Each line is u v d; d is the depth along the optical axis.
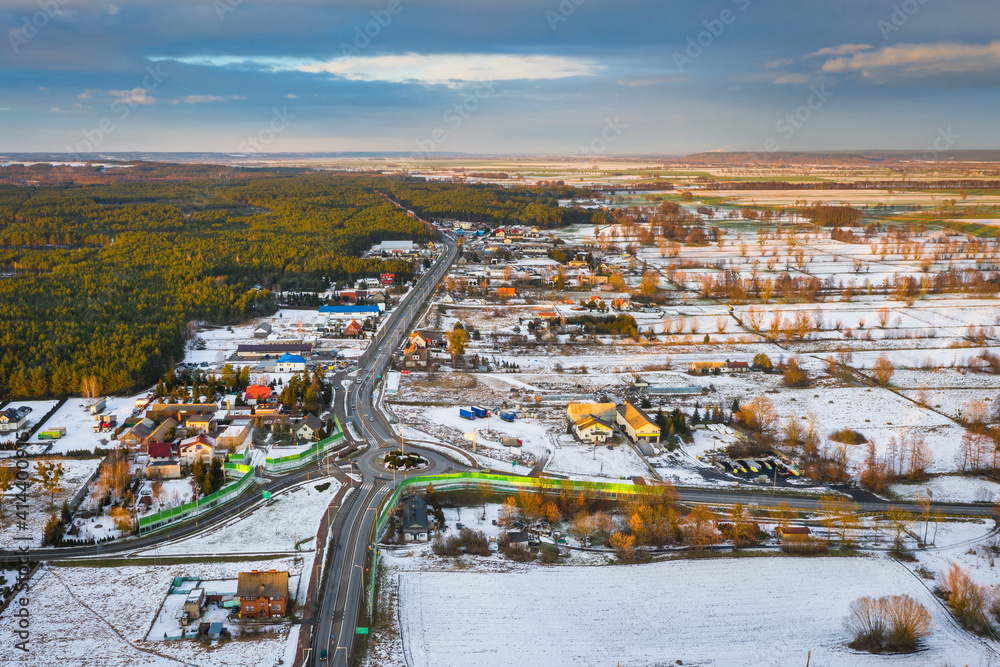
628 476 140.50
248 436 147.88
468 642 90.69
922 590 106.19
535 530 120.12
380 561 108.50
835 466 143.50
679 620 97.56
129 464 134.00
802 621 98.31
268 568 104.06
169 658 84.81
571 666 87.38
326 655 86.19
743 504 130.75
